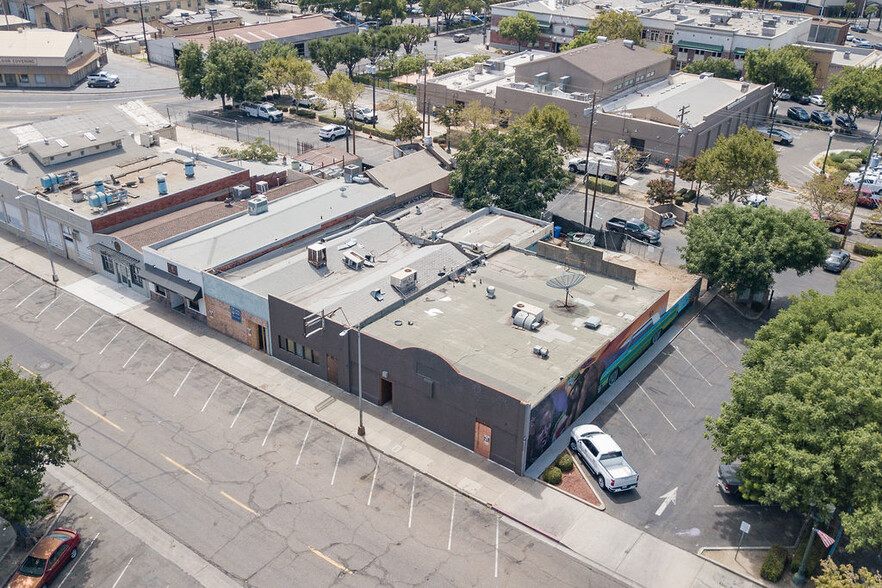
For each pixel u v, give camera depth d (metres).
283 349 61.69
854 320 49.12
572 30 165.38
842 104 122.00
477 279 65.56
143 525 45.41
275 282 63.38
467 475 49.81
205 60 129.00
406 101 137.75
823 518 40.41
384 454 51.78
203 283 64.94
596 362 55.03
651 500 48.06
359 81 148.75
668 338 66.88
